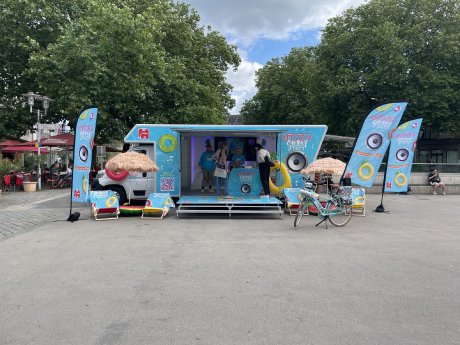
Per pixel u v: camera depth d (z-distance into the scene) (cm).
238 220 1113
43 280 550
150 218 1138
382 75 2681
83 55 1802
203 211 1129
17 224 1022
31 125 2378
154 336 378
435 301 472
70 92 1886
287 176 1334
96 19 1902
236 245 778
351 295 492
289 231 941
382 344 362
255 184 1320
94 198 1119
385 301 472
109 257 679
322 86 3130
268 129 1288
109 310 442
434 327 399
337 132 3197
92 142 1119
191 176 1538
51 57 1912
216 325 402
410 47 2702
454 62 2692
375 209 1347
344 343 364
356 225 1035
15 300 475
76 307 452
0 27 2111
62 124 2612
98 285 529
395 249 749
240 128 1282
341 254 706
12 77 2283
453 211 1324
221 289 512
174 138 1327
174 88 2289
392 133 1229
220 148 1345
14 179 2003
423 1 2725
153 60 2041
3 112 2252
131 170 1141
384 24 2625
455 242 817
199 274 579
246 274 579
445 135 3669
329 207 1000
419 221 1106
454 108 2733
